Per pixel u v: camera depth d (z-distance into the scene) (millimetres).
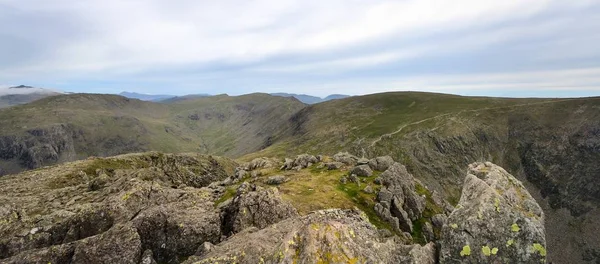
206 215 31766
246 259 19047
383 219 62188
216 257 20016
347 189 72000
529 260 14211
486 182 17484
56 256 25562
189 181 118188
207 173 150125
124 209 33562
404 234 60469
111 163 128250
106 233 27016
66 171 97312
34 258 25188
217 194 59656
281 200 36094
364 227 20156
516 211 15195
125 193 35375
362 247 15164
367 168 83750
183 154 168250
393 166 84875
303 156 103250
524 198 16531
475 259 14625
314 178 80812
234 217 33344
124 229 27516
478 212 15398
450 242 15297
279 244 15984
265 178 81812
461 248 14945
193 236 29328
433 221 70938
